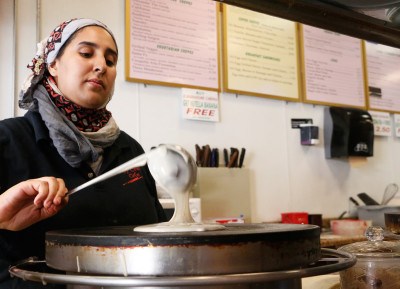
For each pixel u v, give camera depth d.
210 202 2.15
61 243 0.61
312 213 2.64
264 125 2.51
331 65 2.84
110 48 1.11
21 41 1.78
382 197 3.02
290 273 0.51
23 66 1.78
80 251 0.58
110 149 1.17
